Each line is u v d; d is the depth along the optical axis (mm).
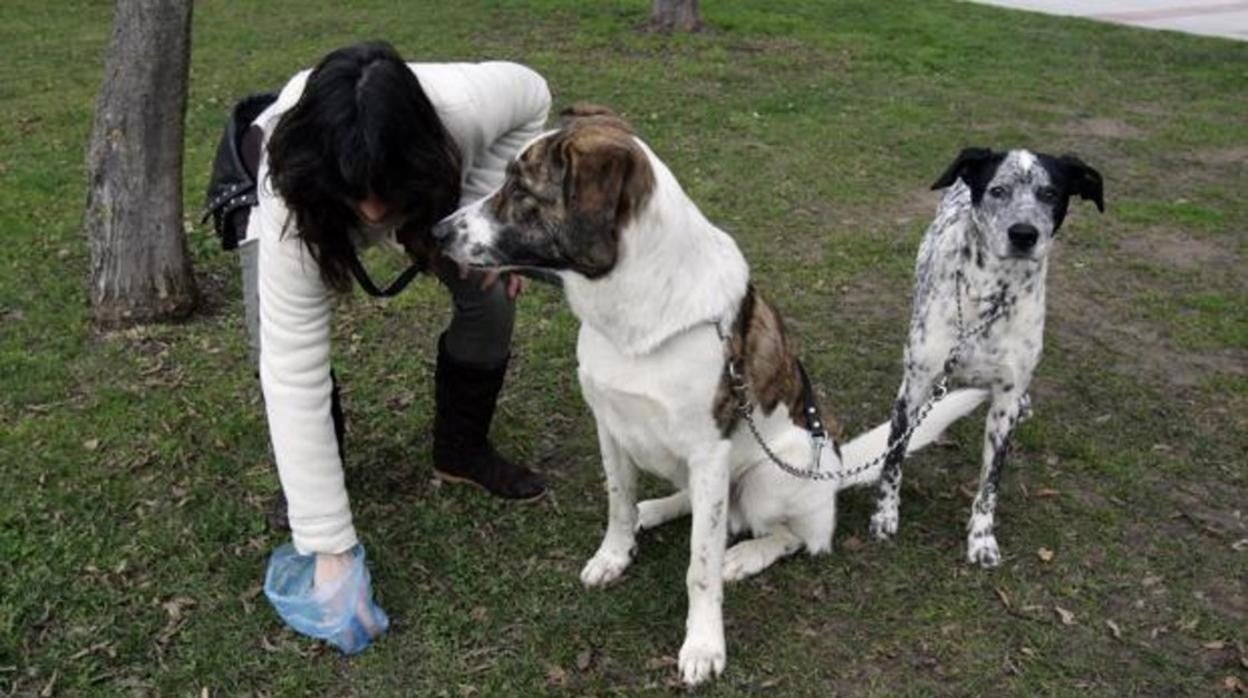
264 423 4402
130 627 3312
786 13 13344
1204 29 14047
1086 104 9953
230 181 3438
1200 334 5395
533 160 2816
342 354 5008
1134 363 5102
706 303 2965
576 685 3143
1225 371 5031
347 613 3184
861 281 5902
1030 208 3379
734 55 11125
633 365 3002
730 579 3561
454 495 3979
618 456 3359
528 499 3951
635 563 3646
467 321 3615
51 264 5938
